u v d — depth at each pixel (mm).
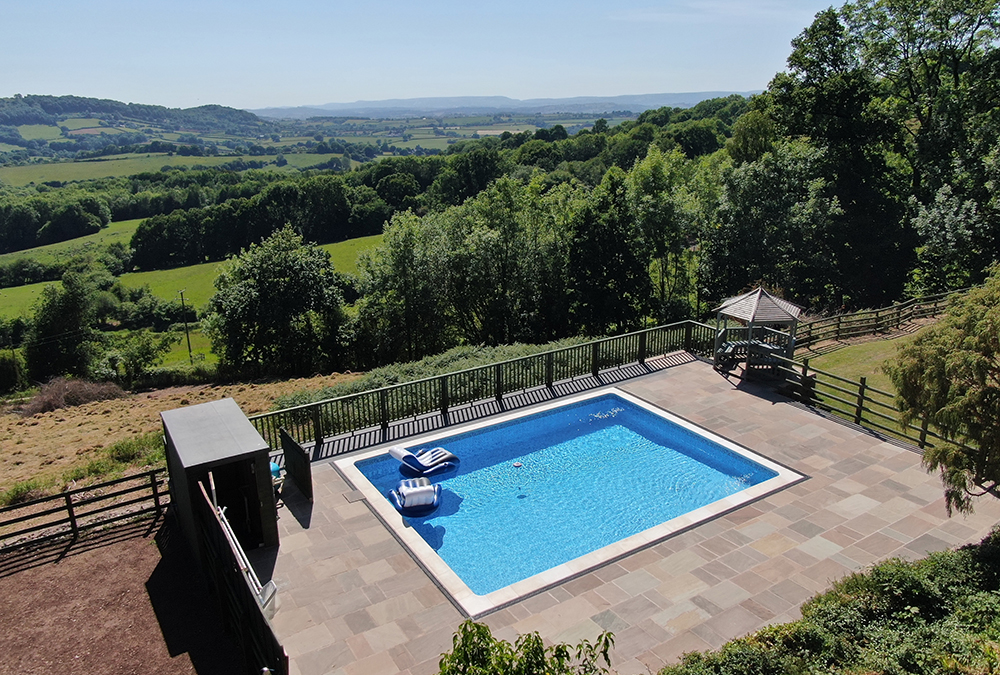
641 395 15188
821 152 32250
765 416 13898
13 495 13305
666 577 8773
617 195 35781
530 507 11445
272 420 13086
